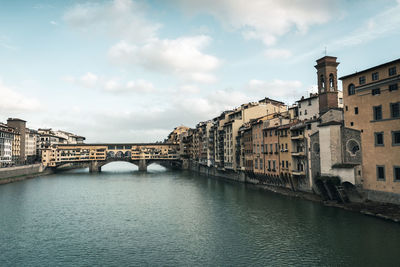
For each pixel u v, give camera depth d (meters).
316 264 31.20
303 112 74.75
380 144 48.06
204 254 35.19
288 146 69.19
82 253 36.44
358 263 30.88
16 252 36.97
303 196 62.69
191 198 72.75
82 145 166.25
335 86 61.97
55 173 153.12
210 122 136.50
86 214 56.81
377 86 48.56
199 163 151.00
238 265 31.88
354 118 52.97
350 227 41.31
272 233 41.41
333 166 54.53
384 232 38.44
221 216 52.22
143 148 175.88
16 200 71.50
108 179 122.06
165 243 39.41
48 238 42.22
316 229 41.72
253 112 103.44
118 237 42.31
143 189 90.75
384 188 47.28
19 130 146.00
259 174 85.19
